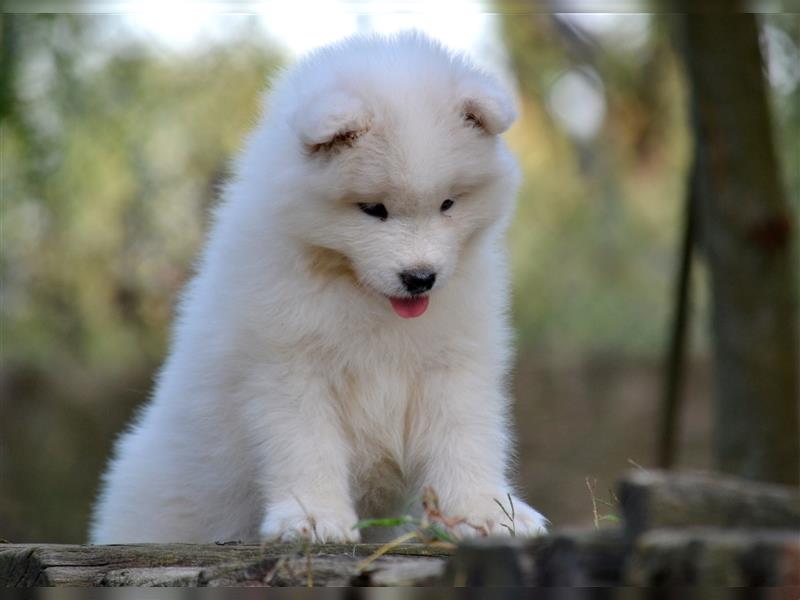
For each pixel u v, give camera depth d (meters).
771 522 3.14
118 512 5.94
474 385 5.46
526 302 14.55
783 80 11.72
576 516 11.93
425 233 4.92
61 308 12.75
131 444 6.11
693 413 14.55
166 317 12.47
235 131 12.30
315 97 4.94
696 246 11.02
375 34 5.63
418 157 4.81
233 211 5.49
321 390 5.31
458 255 5.12
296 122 4.89
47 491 12.70
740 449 9.46
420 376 5.47
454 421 5.43
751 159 9.21
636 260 14.59
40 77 11.55
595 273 14.57
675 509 3.14
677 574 3.04
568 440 13.56
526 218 14.35
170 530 5.77
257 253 5.24
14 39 11.03
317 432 5.26
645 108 13.93
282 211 5.07
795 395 9.45
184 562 4.30
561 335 14.91
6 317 12.80
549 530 5.48
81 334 12.88
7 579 4.45
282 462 5.21
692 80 9.31
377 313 5.26
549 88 13.86
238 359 5.33
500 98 4.96
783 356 9.38
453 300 5.33
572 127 14.16
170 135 12.44
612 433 13.64
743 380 9.41
